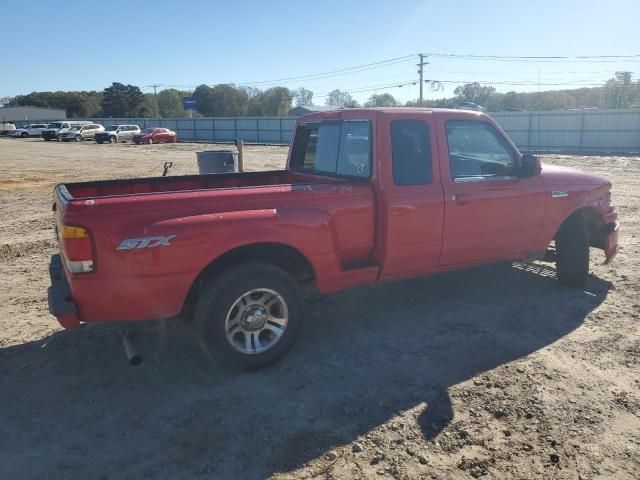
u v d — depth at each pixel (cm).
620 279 602
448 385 378
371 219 440
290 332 406
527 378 385
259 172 558
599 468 290
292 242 395
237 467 296
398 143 448
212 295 373
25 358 429
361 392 371
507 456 300
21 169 2164
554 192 530
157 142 4631
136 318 363
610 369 397
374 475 287
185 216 364
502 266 654
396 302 541
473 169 493
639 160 2491
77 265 341
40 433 328
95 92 12194
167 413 348
